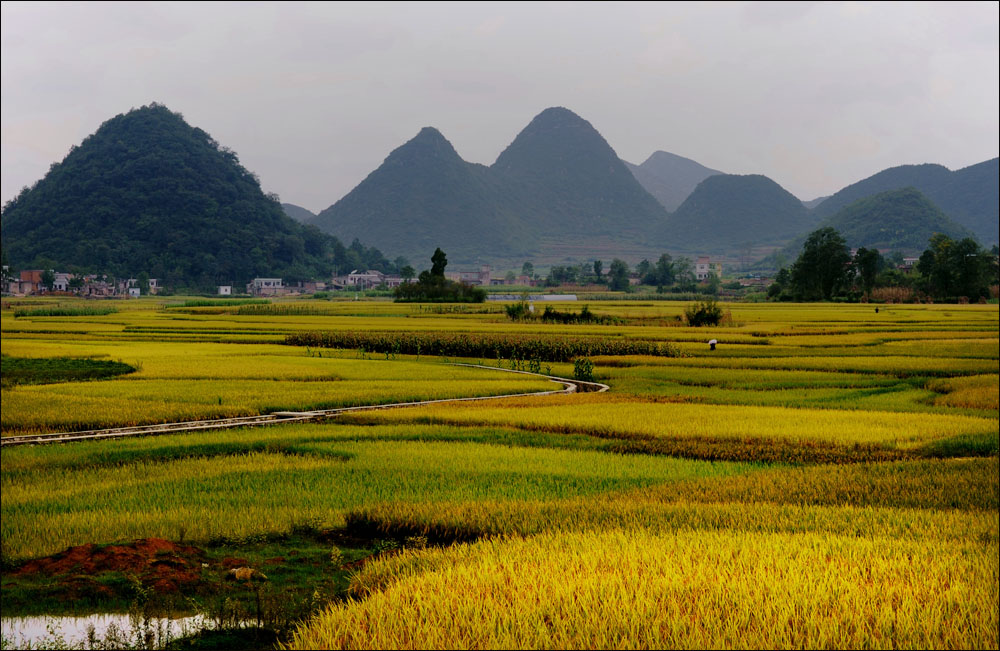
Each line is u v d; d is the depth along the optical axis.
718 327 68.62
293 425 23.77
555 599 7.68
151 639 8.85
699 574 8.34
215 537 12.48
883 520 12.19
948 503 14.19
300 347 52.91
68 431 22.94
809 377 35.97
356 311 100.25
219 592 10.09
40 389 30.52
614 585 7.95
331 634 7.32
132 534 12.59
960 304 131.12
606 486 15.75
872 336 57.72
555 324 73.25
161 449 19.77
